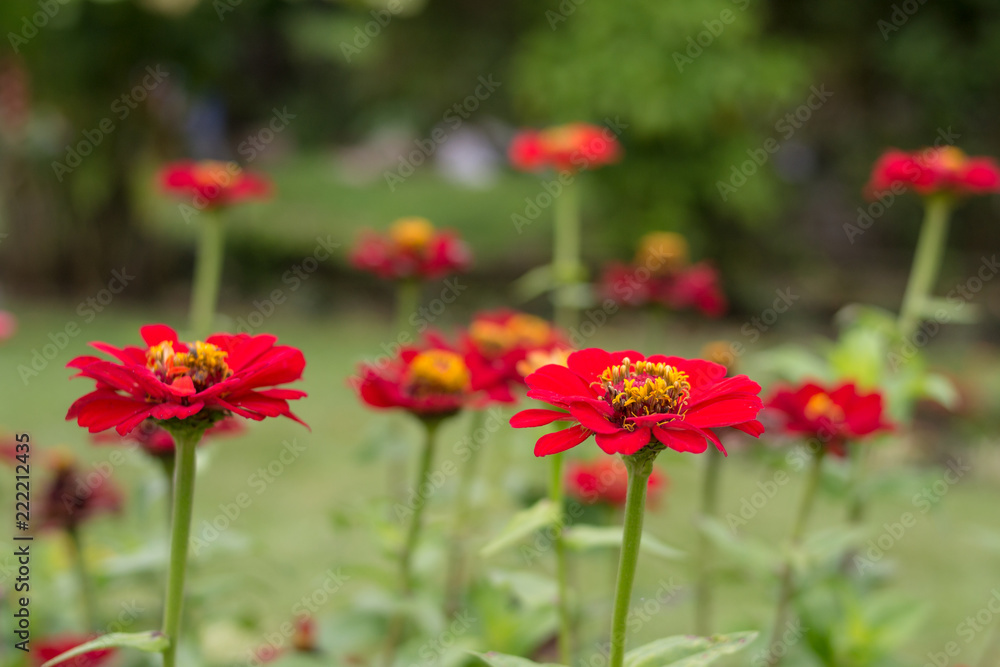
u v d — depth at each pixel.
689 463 2.28
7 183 7.25
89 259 7.50
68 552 2.07
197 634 1.90
